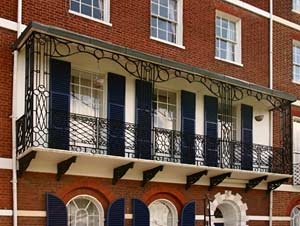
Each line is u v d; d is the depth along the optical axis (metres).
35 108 13.10
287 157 18.39
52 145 13.21
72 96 14.64
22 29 13.73
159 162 14.73
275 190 18.91
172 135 15.60
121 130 14.55
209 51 17.73
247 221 17.88
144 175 15.37
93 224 14.55
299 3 21.38
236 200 17.66
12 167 13.13
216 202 17.11
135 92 15.51
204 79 16.09
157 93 16.45
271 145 18.88
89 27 14.97
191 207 16.39
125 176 15.07
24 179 13.34
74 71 14.78
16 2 13.80
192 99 16.80
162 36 16.80
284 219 19.05
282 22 20.41
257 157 17.73
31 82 12.86
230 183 17.56
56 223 13.56
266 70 19.48
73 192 14.14
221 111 17.56
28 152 12.63
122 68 15.25
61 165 13.67
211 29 17.97
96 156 13.61
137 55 14.32
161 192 15.88
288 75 20.25
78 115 13.82
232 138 18.02
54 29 12.87
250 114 18.44
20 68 13.59
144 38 16.09
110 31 15.38
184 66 15.27
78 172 14.20
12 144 13.20
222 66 18.03
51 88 13.80
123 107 15.17
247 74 18.80
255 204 18.25
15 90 13.36
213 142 16.52
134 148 14.73
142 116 15.40
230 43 18.73
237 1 18.94
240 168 17.08
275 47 19.95
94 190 14.52
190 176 16.30
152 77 15.39
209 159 16.31
